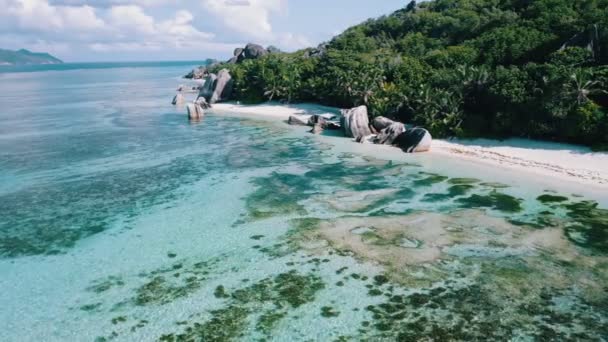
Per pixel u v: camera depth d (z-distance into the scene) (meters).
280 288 22.39
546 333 18.36
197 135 64.31
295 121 71.88
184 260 25.62
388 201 34.12
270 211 32.69
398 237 27.64
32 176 43.31
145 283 23.28
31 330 19.78
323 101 89.00
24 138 63.00
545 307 20.16
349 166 44.88
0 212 33.81
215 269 24.48
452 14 103.44
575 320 19.17
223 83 106.44
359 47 105.06
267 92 95.56
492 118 52.28
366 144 55.31
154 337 18.94
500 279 22.58
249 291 22.22
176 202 35.22
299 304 20.98
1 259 26.38
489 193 35.53
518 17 81.25
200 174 43.06
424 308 20.36
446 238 27.38
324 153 51.00
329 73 86.81
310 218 31.08
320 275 23.48
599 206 32.19
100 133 66.75
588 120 43.62
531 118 48.12
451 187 37.25
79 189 39.09
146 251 26.89
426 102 57.66
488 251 25.59
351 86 75.06
